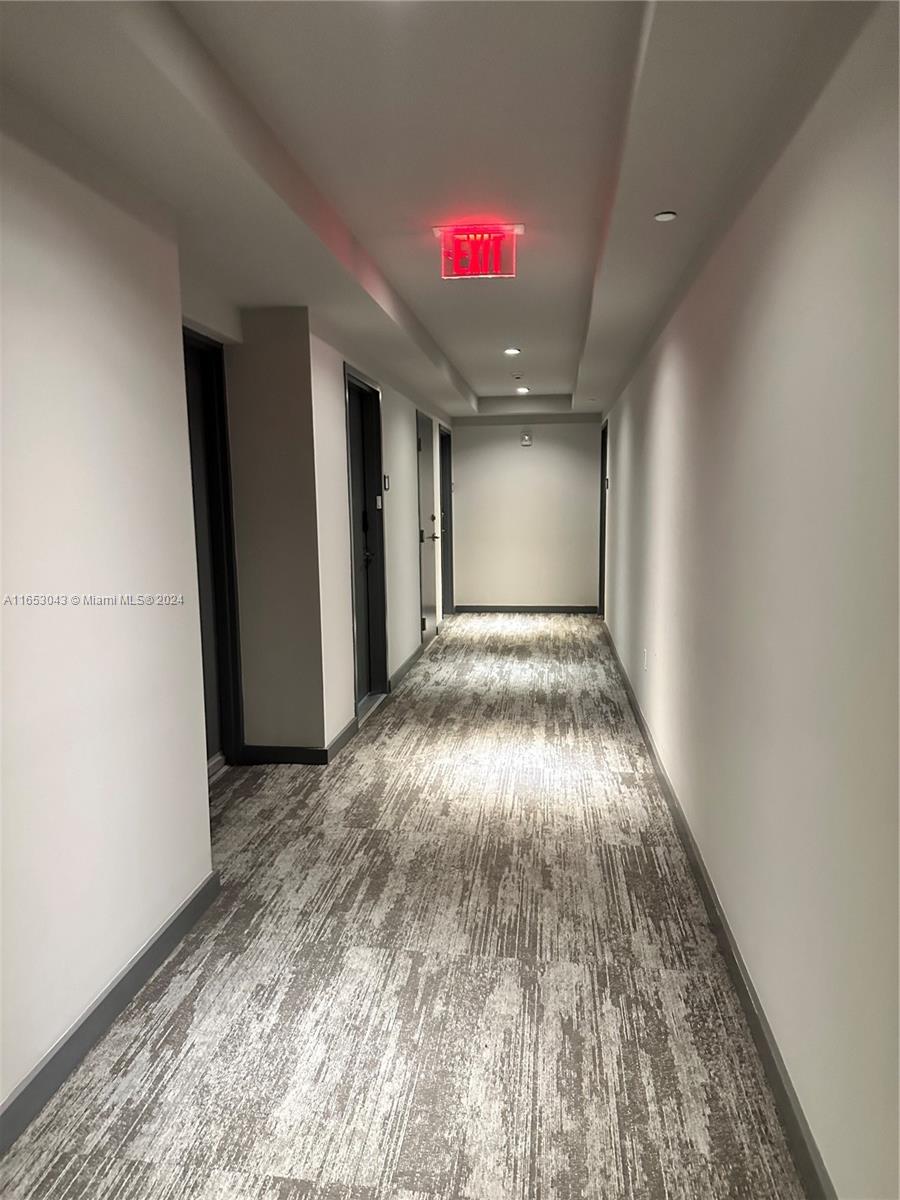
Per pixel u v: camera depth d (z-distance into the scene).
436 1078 1.77
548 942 2.31
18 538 1.61
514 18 1.59
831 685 1.37
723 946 2.24
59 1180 1.51
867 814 1.21
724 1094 1.71
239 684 3.83
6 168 1.58
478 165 2.31
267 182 2.09
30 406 1.65
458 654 6.55
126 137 1.81
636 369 4.75
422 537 6.59
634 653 4.84
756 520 1.89
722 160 1.97
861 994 1.23
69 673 1.78
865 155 1.21
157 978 2.15
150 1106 1.70
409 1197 1.47
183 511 2.36
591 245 3.05
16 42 1.42
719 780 2.33
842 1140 1.31
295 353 3.52
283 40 1.68
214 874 2.58
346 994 2.08
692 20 1.38
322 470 3.75
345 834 3.07
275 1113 1.68
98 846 1.91
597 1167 1.53
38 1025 1.69
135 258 2.07
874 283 1.18
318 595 3.71
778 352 1.70
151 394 2.16
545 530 8.42
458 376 6.19
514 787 3.56
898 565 1.10
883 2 1.14
